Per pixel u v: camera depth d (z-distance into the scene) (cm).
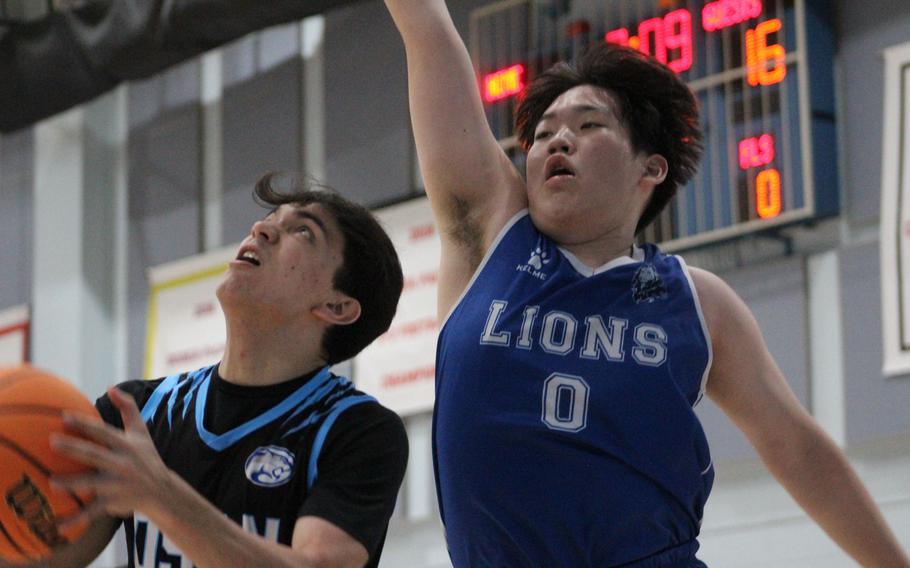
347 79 1202
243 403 366
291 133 1232
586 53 429
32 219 1391
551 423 376
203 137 1301
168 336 1271
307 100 1233
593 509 374
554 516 374
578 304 391
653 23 993
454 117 413
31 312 1365
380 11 1194
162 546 354
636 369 383
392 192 1148
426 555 1069
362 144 1180
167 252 1301
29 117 1285
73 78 1243
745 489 934
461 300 399
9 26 1277
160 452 365
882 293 903
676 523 387
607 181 405
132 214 1341
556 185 402
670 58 982
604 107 414
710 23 966
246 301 375
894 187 908
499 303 391
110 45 1206
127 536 365
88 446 284
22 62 1266
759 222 929
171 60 1189
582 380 380
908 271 895
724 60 959
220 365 382
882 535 409
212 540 300
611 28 1025
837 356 920
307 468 355
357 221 393
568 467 374
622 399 380
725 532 938
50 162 1388
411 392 1086
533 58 1039
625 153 411
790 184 921
